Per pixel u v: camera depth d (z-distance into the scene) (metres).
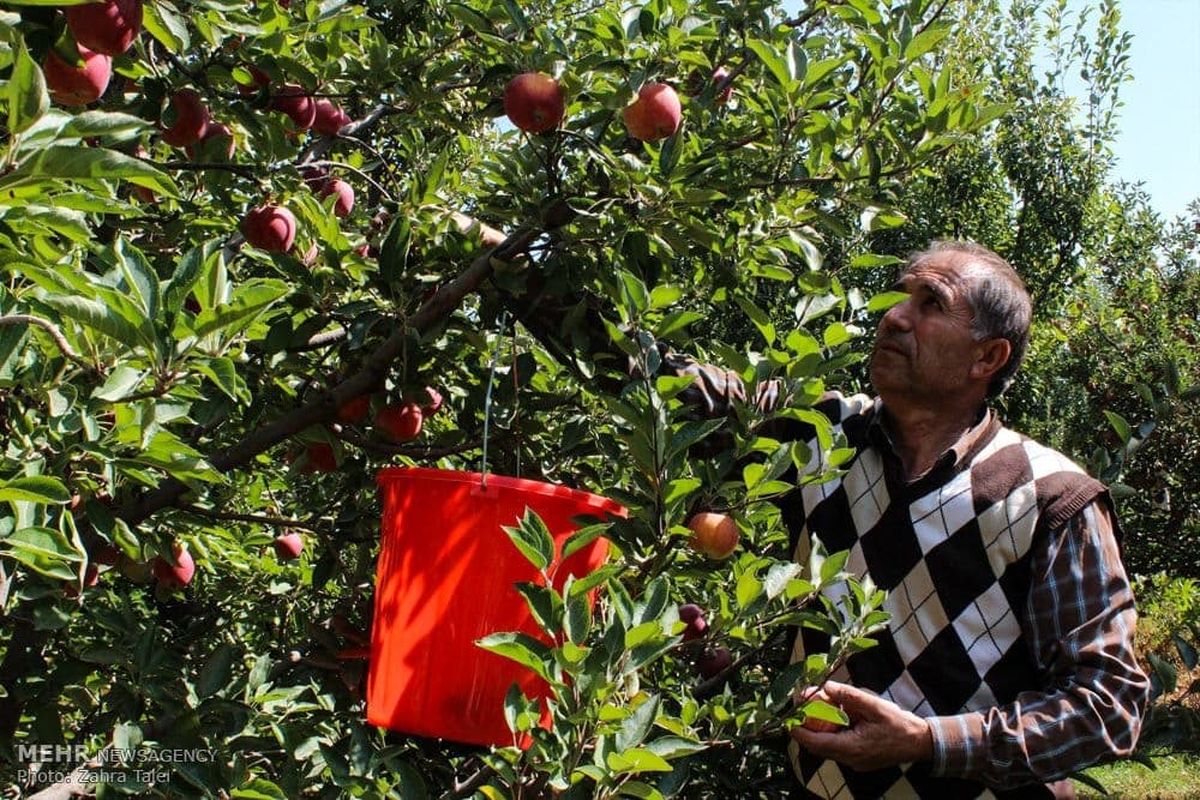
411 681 1.73
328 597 3.29
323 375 2.31
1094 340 7.34
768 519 2.48
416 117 2.69
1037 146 7.48
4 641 2.47
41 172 1.13
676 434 1.77
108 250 1.48
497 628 1.71
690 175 2.05
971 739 1.78
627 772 1.51
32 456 1.62
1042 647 1.90
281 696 2.14
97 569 2.16
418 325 2.17
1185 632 4.77
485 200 2.61
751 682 2.74
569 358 2.18
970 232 7.36
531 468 2.55
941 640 1.93
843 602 1.80
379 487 2.55
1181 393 2.59
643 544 1.86
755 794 2.69
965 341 2.01
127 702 2.13
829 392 2.23
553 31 2.43
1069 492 1.93
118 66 2.04
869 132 2.19
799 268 3.91
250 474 3.26
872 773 1.94
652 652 1.50
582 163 2.30
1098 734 1.79
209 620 3.14
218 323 1.36
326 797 1.97
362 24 2.31
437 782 2.33
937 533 1.96
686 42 2.15
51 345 1.64
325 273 2.20
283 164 2.38
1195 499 5.61
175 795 1.85
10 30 1.17
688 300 2.91
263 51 2.21
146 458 1.56
